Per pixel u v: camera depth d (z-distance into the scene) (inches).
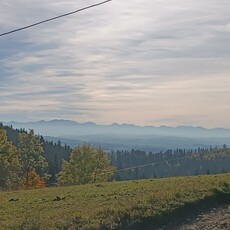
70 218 800.9
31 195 1517.0
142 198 938.7
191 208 867.4
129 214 785.6
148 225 767.7
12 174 3093.0
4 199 1429.6
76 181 3262.8
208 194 936.3
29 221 834.8
